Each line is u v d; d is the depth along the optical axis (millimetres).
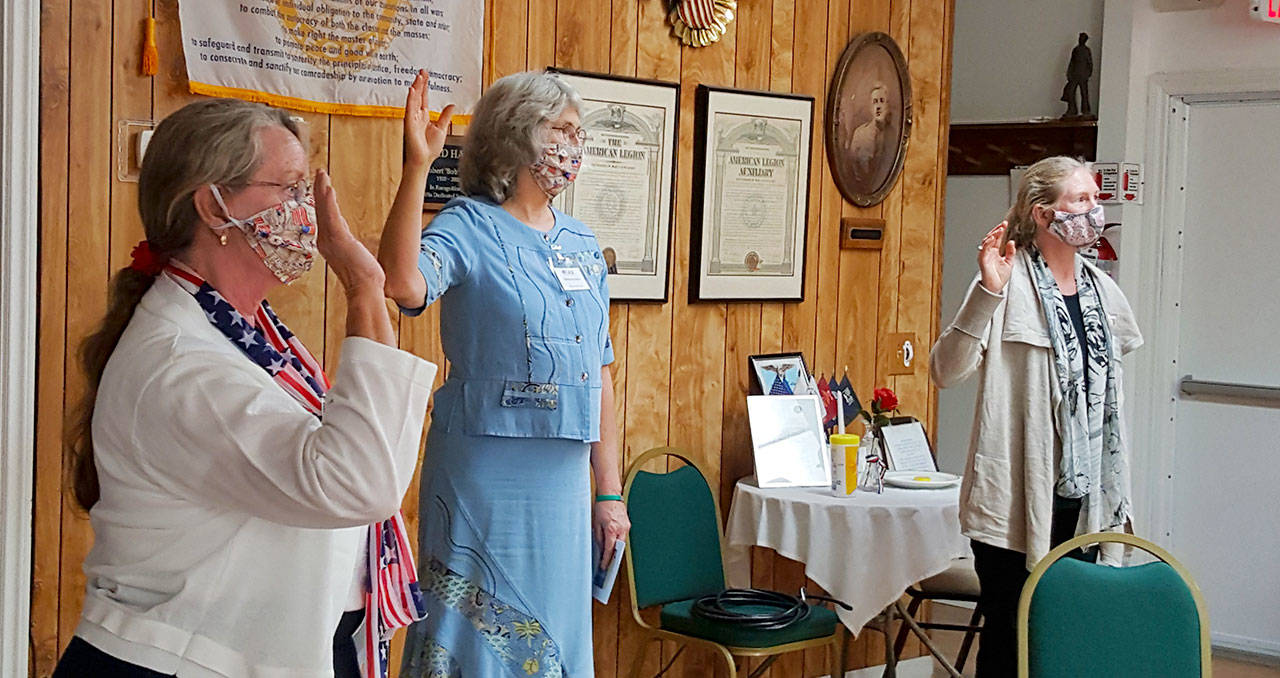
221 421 1539
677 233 4199
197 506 1581
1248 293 5523
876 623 4359
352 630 1772
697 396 4297
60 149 2922
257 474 1536
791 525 4066
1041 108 5949
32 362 2904
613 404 3182
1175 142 5598
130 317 1647
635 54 4027
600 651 4043
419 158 2420
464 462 2775
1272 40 5340
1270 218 5461
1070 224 3480
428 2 3469
